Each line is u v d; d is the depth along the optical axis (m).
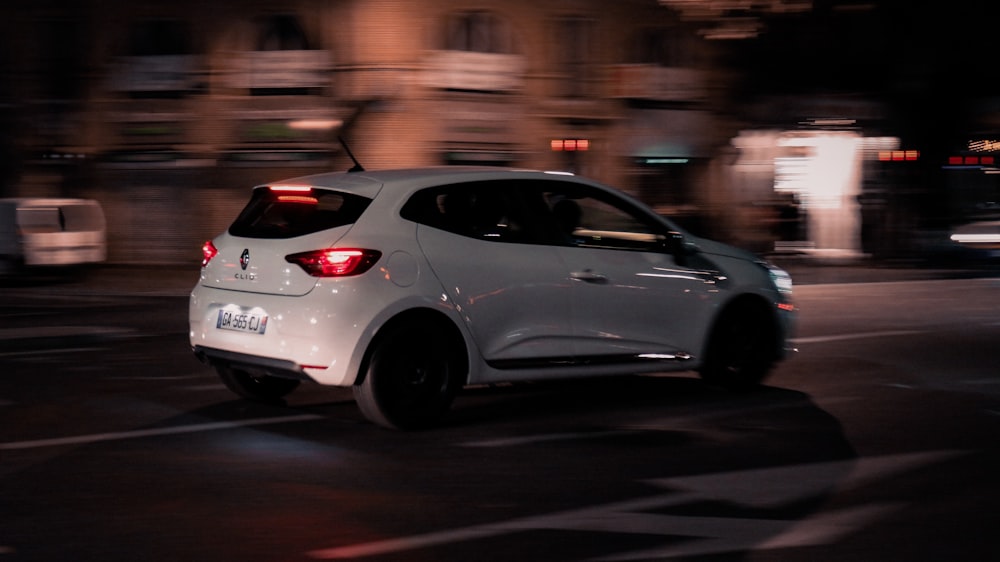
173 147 25.34
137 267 23.86
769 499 5.80
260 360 7.22
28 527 5.25
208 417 7.81
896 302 16.33
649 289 8.16
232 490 5.94
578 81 26.50
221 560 4.80
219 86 25.14
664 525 5.33
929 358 10.84
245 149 25.16
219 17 25.00
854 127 27.80
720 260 8.66
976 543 5.08
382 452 6.80
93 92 25.45
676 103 27.42
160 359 10.68
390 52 24.59
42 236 20.55
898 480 6.20
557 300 7.75
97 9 25.25
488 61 25.47
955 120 29.05
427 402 7.35
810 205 27.45
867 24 27.97
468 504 5.69
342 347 6.98
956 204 28.34
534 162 26.19
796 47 27.36
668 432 7.43
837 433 7.43
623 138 27.02
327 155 24.91
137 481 6.11
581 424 7.67
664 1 23.98
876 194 27.78
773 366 8.98
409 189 7.36
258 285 7.28
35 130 25.59
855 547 5.01
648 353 8.21
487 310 7.47
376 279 7.06
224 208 25.39
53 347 11.54
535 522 5.38
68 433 7.29
